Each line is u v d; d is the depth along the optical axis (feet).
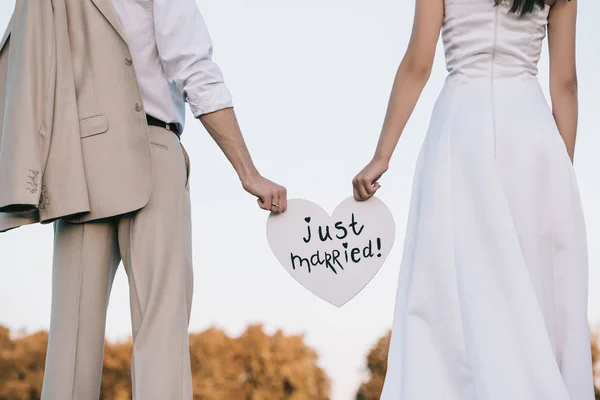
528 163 7.79
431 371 7.71
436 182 7.94
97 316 8.61
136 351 8.44
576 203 7.86
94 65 8.55
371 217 9.82
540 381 7.23
